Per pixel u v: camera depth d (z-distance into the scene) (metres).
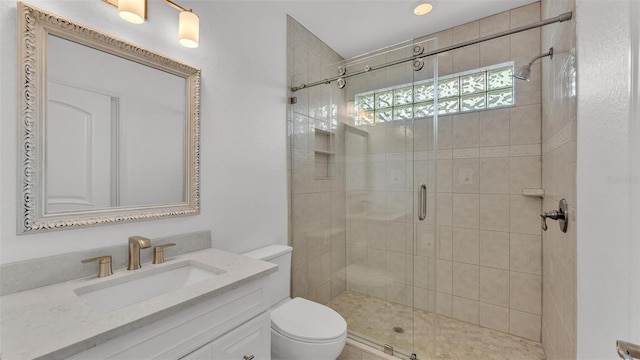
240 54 1.62
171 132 1.28
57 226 0.92
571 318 1.09
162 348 0.76
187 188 1.33
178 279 1.17
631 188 0.52
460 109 2.18
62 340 0.59
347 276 2.23
